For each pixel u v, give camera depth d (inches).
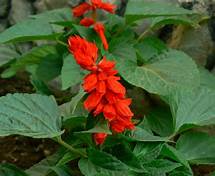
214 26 34.5
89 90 22.1
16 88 39.9
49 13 34.4
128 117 23.0
